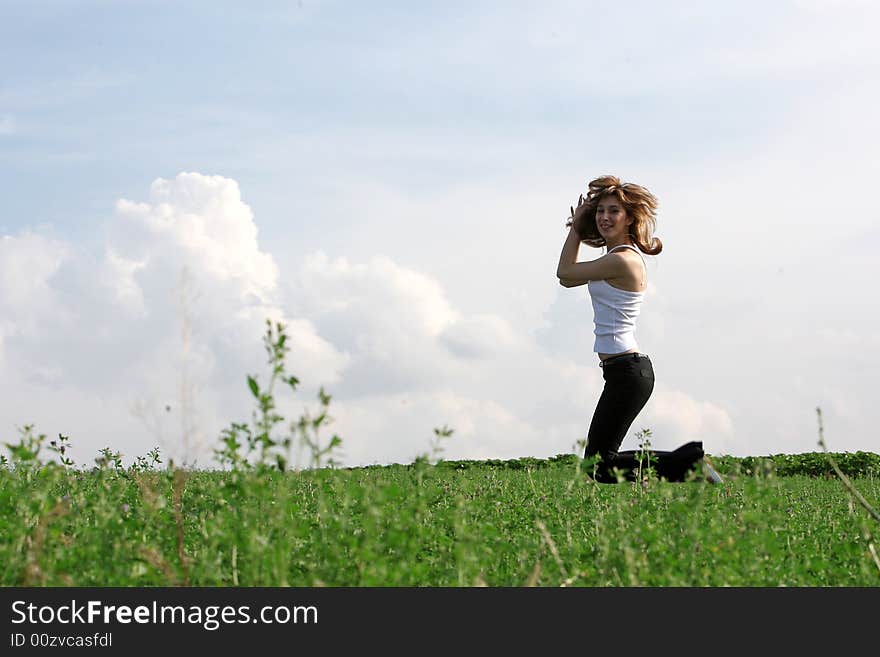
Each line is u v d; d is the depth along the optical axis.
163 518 4.36
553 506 5.41
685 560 3.78
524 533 4.79
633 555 3.59
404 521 3.70
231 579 3.54
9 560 3.39
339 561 3.49
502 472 9.66
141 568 3.42
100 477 5.45
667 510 4.80
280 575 3.33
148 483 4.66
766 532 4.21
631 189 6.52
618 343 6.38
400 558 3.71
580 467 5.06
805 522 5.72
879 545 4.51
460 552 3.60
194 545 4.04
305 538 4.03
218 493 4.12
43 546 3.49
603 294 6.45
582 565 3.87
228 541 3.47
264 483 3.46
